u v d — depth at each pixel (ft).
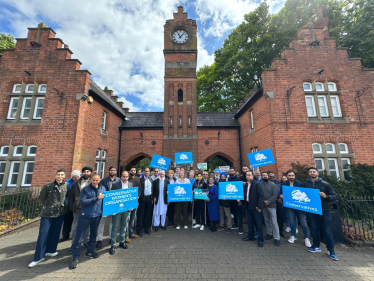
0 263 12.84
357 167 26.00
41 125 28.91
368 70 30.89
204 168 35.78
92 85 38.78
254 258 13.73
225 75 75.05
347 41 43.68
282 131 28.63
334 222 16.61
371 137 28.94
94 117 34.12
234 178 20.80
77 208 14.49
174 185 20.25
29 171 28.27
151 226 21.25
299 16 57.93
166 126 43.50
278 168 27.50
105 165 38.81
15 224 19.67
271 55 62.18
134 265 12.67
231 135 46.01
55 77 30.35
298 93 29.78
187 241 16.89
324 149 28.37
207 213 21.53
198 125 45.68
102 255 14.12
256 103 35.29
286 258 13.75
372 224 17.58
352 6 48.16
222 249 15.24
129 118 49.16
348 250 15.02
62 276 11.37
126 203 15.26
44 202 13.39
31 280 10.94
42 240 12.98
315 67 30.68
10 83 30.25
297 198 15.74
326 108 30.37
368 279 11.14
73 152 28.07
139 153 45.24
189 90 45.14
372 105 29.91
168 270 12.08
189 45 46.50
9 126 28.81
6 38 50.90
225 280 11.03
